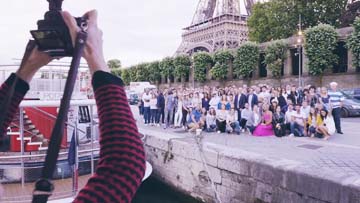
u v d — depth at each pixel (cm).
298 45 3600
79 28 93
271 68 3944
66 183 728
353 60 3191
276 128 1372
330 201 638
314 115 1338
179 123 1741
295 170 722
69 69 87
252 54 4191
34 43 97
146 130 1577
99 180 81
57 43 94
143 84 4228
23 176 687
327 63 3434
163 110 1853
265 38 5209
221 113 1509
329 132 1290
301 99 1555
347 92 2522
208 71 4897
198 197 1070
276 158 853
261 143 1195
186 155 1124
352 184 600
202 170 1045
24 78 103
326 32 3400
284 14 4781
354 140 1249
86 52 93
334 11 4575
